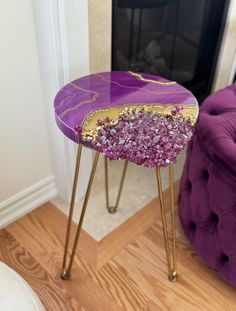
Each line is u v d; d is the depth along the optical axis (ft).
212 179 2.20
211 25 3.93
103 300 2.46
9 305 1.39
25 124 2.66
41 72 2.52
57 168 3.03
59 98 2.04
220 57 4.14
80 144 1.83
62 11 2.18
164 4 3.37
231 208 2.16
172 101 2.01
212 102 2.42
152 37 3.56
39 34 2.32
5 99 2.43
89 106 1.94
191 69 4.23
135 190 3.39
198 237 2.60
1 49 2.23
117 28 3.07
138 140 1.65
